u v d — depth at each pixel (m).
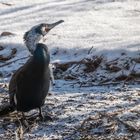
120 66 15.15
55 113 11.16
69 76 15.04
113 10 20.42
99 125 10.00
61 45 17.06
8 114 11.19
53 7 21.28
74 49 16.67
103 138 9.36
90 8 20.80
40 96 10.35
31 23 19.64
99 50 16.27
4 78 15.31
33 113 11.28
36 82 10.13
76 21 19.42
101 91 13.32
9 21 20.11
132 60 15.33
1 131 10.30
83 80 14.73
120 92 12.93
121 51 15.98
